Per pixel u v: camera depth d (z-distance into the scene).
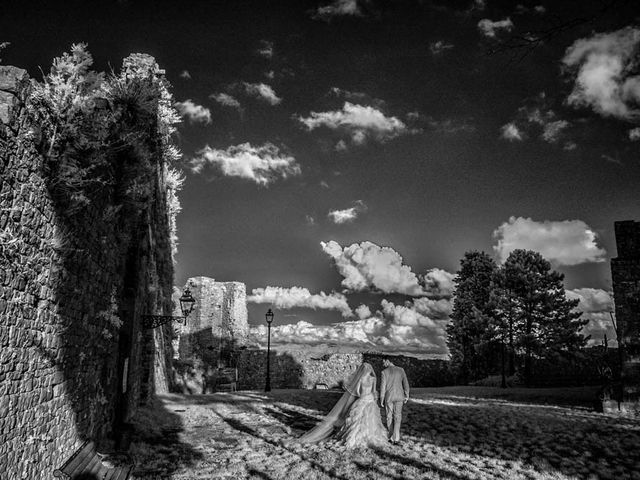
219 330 37.16
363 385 10.30
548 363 34.72
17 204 4.76
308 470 7.91
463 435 10.74
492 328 34.81
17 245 4.78
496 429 11.40
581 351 33.41
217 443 10.16
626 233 18.83
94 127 6.05
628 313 18.16
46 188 5.47
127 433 9.70
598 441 10.16
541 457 8.76
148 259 14.77
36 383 5.36
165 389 20.61
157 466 8.09
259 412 14.58
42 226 5.41
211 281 37.75
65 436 6.48
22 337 4.95
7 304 4.59
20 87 4.70
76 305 6.88
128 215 9.47
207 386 28.94
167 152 17.64
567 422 12.64
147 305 15.41
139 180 8.74
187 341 35.88
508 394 22.45
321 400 17.66
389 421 10.35
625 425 12.36
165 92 16.11
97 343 8.30
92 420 8.10
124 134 7.86
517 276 34.75
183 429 11.75
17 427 4.80
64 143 5.74
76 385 7.04
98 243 7.86
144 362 15.27
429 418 12.88
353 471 7.84
